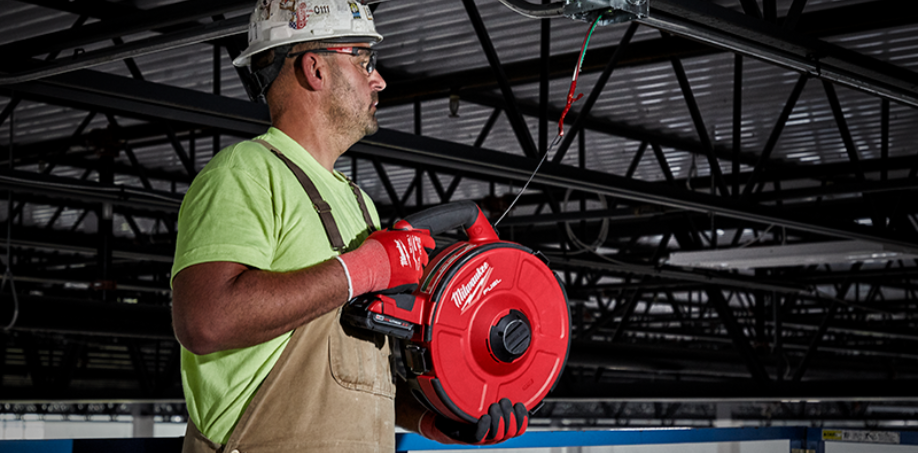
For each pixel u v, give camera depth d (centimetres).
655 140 892
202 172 148
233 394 143
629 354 1154
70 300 800
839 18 586
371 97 167
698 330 2216
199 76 710
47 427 2483
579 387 1108
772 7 437
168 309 872
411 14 600
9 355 1822
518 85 735
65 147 808
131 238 1396
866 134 884
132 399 1315
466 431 167
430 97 750
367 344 155
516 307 166
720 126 866
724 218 1093
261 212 143
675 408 2734
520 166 573
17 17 585
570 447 263
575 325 1720
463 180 1098
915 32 627
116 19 413
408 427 184
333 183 164
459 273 156
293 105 162
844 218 1062
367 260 143
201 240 137
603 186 623
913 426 2405
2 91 730
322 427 144
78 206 1135
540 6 312
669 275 1123
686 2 368
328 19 160
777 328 1326
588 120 839
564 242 1069
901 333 1661
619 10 248
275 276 136
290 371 144
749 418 2641
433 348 152
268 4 164
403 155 555
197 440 148
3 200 1132
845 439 347
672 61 653
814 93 767
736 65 668
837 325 1680
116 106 457
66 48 430
